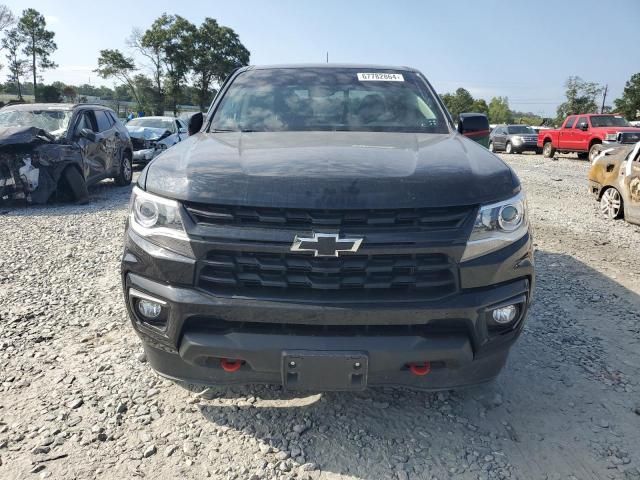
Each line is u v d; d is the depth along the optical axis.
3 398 2.91
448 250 2.21
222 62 69.56
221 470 2.37
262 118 3.54
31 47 74.00
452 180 2.29
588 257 5.92
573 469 2.40
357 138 3.06
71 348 3.51
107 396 2.94
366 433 2.63
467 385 2.45
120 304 4.29
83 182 9.36
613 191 8.28
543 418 2.78
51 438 2.56
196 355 2.31
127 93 74.44
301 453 2.48
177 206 2.30
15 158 8.53
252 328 2.29
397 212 2.21
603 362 3.40
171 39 66.94
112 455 2.46
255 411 2.81
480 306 2.25
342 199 2.17
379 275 2.23
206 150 2.72
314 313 2.20
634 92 63.97
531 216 8.44
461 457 2.47
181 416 2.76
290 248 2.17
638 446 2.56
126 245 2.48
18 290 4.62
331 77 3.95
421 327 2.28
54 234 6.86
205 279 2.27
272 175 2.28
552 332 3.83
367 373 2.25
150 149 15.01
